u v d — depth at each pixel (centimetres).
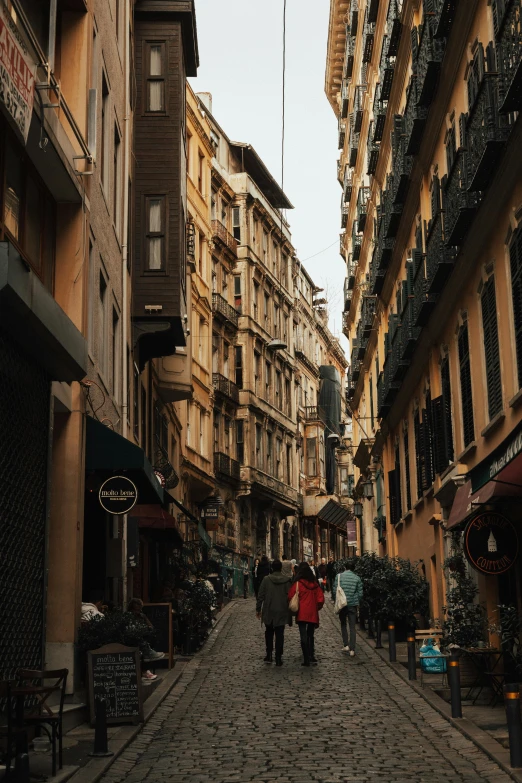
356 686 1538
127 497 1448
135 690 1213
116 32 1984
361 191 3916
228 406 4834
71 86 1481
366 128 3659
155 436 2962
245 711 1318
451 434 1981
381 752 1027
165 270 2309
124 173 2045
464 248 1669
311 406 6775
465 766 950
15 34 1010
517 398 1364
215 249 4772
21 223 1236
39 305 950
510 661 1408
